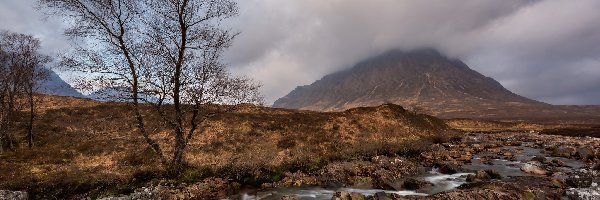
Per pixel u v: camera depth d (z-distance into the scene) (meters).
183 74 24.70
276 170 27.36
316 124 48.50
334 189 24.45
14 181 21.91
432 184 24.28
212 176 25.66
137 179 24.14
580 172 25.81
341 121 50.69
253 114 51.62
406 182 24.09
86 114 45.91
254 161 27.42
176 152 25.45
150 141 25.64
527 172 27.62
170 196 21.81
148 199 21.11
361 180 26.08
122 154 31.11
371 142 37.94
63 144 34.41
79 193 21.97
